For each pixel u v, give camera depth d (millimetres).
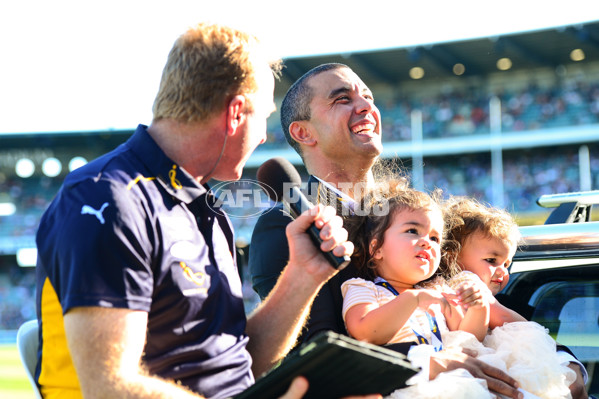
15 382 13711
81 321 1675
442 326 2408
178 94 1988
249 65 2045
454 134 31250
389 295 2363
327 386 1615
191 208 2002
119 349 1681
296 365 1513
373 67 32656
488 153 31406
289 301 2164
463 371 2143
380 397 1711
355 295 2336
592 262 2688
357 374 1577
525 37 29703
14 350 21438
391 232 2414
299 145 3117
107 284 1699
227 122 2020
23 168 34781
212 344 1928
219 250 2070
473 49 30781
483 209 2707
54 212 1823
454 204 2764
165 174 1936
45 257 1796
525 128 30359
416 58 31484
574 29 28922
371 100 3057
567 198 3125
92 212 1746
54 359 1817
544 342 2363
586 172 29562
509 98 31719
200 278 1917
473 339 2352
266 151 31234
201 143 2020
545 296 2760
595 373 2658
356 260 2506
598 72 30922
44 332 1837
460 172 31219
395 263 2395
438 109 32344
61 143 33906
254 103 2078
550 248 2738
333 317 2416
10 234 32781
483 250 2637
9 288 32000
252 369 2205
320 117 2994
